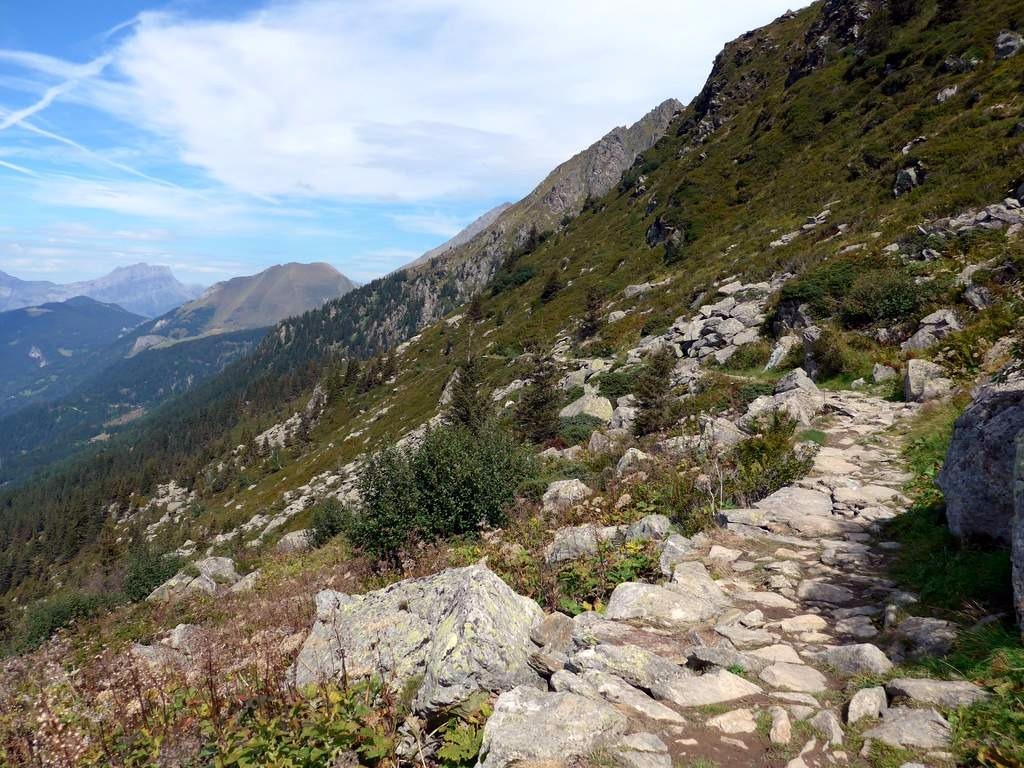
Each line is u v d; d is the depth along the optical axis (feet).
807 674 13.99
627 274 194.39
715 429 43.14
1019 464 14.06
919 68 151.43
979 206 77.51
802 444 35.88
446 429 46.73
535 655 15.99
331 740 14.66
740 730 11.93
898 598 17.15
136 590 85.51
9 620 98.37
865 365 54.70
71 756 16.05
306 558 63.41
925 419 39.24
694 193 198.90
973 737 10.56
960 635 14.01
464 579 19.61
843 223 106.73
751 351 73.92
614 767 10.75
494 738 11.84
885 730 11.15
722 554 22.48
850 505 26.78
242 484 380.17
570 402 88.33
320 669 19.31
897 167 111.96
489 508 41.22
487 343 235.40
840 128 165.68
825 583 19.33
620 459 46.24
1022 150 85.76
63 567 387.75
